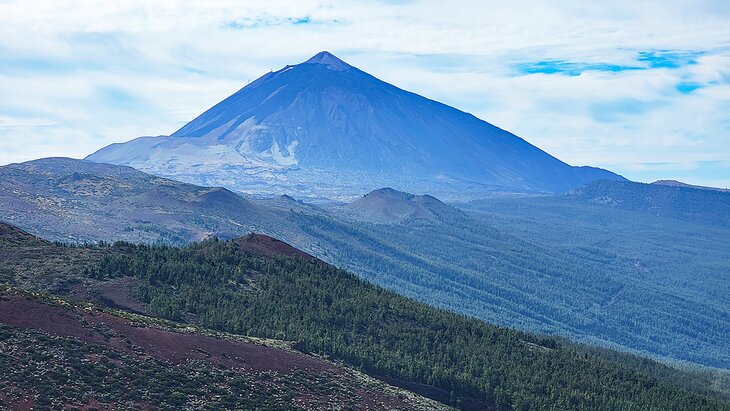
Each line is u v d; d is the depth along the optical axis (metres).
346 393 164.12
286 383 158.50
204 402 136.25
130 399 129.38
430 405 176.00
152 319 179.00
